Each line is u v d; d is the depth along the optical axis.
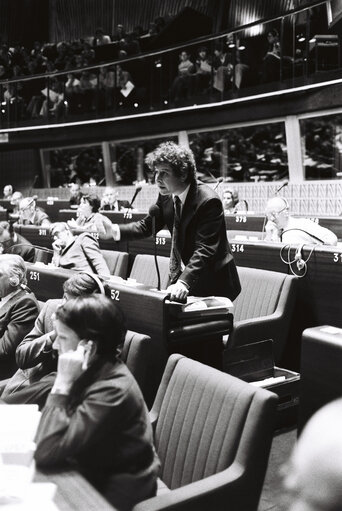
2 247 5.57
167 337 2.90
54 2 15.84
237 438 1.81
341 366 2.42
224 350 3.05
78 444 1.65
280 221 4.77
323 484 0.58
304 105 9.10
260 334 3.64
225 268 3.16
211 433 1.89
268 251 4.22
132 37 11.98
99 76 11.45
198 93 10.13
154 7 14.27
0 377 3.19
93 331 1.78
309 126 9.52
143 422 1.76
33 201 8.10
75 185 9.89
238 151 10.57
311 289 3.92
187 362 2.13
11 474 1.45
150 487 1.72
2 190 14.47
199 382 2.03
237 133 10.49
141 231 3.40
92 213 6.15
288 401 3.29
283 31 8.94
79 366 1.75
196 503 1.64
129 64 11.05
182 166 3.02
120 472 1.69
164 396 2.14
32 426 1.67
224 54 9.75
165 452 2.04
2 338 3.19
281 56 8.95
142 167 12.20
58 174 13.62
